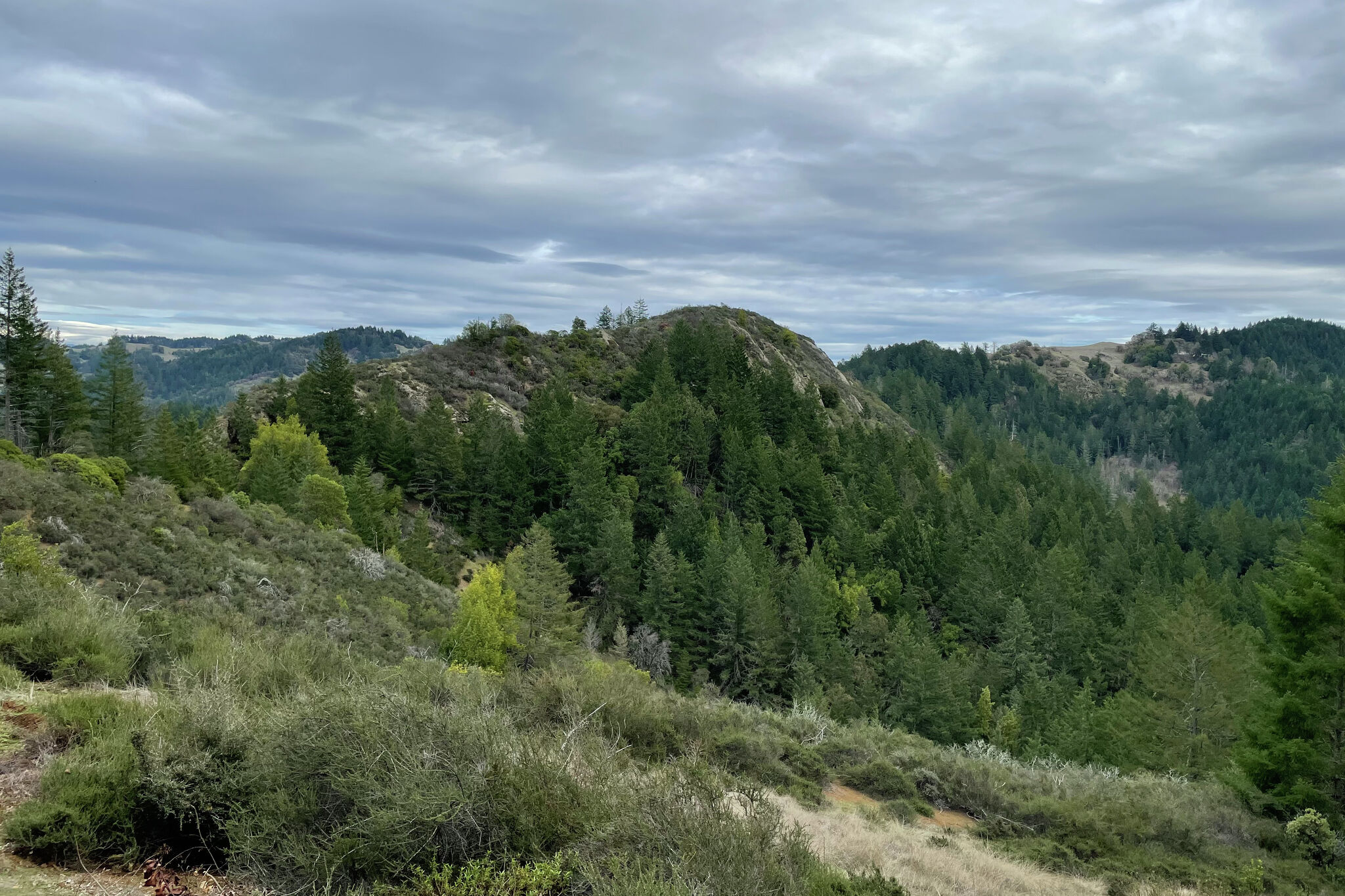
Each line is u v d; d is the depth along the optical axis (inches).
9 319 1809.8
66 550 704.4
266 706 249.6
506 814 207.0
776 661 1807.3
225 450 2055.9
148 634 355.3
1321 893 461.1
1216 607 2113.7
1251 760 611.2
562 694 432.5
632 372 3521.2
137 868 192.1
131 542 784.9
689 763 249.3
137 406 1934.1
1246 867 463.2
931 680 1581.0
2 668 274.5
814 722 643.5
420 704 227.9
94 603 367.6
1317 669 616.4
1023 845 466.3
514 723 315.0
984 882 363.9
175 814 201.0
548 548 1604.3
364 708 217.0
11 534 475.2
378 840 192.1
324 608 888.9
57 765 205.9
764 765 495.8
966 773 561.9
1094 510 4025.6
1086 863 450.9
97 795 194.9
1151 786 624.7
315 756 207.5
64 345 1950.1
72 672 287.4
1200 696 1103.6
